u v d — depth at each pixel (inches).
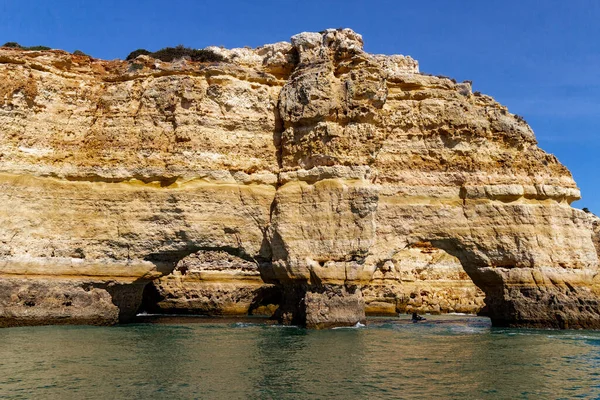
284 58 1382.9
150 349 880.3
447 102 1416.1
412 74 1427.2
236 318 1600.6
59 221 1216.2
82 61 1349.7
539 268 1326.3
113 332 1097.4
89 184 1245.7
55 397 577.3
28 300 1146.0
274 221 1267.2
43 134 1251.2
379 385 653.3
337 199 1227.9
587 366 794.8
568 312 1285.7
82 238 1221.7
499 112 1475.1
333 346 938.1
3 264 1147.9
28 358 778.2
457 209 1368.1
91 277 1212.5
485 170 1392.7
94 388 616.1
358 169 1243.2
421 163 1386.6
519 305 1318.9
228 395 596.7
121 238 1239.5
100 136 1282.0
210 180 1277.1
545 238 1358.3
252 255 1284.4
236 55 1462.8
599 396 625.3
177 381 655.1
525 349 944.9
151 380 658.2
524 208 1359.5
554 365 800.9
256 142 1330.0
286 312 1286.9
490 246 1353.3
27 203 1198.3
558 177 1434.5
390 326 1382.9
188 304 1797.5
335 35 1342.3
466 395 618.5
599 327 1272.1
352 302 1227.2
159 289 1802.4
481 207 1366.9
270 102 1353.3
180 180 1262.3
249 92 1346.0
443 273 2182.6
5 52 1266.0
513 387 660.7
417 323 1504.7
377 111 1295.5
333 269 1206.9
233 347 913.5
